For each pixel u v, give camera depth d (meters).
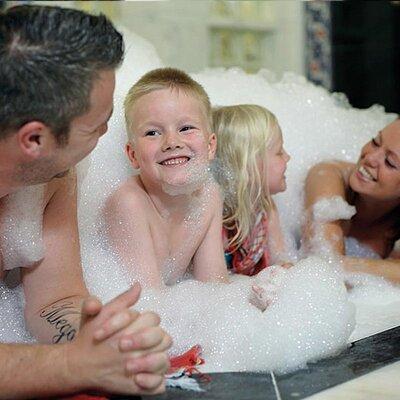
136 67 1.94
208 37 3.32
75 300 1.12
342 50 3.40
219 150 1.66
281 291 1.18
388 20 3.34
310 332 1.11
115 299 0.91
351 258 1.66
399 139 1.67
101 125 0.94
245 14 3.40
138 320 0.88
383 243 1.88
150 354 0.87
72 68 0.87
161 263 1.47
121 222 1.41
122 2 3.10
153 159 1.40
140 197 1.43
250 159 1.64
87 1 2.97
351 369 1.06
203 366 1.08
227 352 1.12
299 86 2.21
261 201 1.69
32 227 1.11
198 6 3.28
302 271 1.22
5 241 1.11
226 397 0.95
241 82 2.15
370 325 1.30
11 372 0.88
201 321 1.20
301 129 2.05
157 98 1.39
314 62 3.42
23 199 1.09
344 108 2.25
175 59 3.24
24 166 0.92
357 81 3.40
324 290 1.17
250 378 1.02
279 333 1.10
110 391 0.89
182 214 1.49
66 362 0.88
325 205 1.75
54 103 0.87
